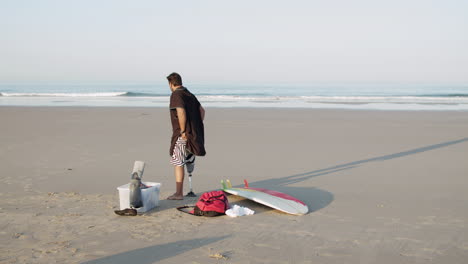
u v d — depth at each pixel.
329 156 9.04
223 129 13.85
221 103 31.00
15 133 12.81
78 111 21.55
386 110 22.36
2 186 6.39
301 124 15.39
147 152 9.53
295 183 6.65
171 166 8.03
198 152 5.40
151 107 24.91
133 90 66.75
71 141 11.20
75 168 7.79
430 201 5.51
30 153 9.38
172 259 3.61
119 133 12.88
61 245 3.94
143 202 4.98
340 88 71.19
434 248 3.86
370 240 4.06
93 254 3.73
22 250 3.82
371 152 9.52
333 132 13.11
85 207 5.23
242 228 4.42
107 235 4.21
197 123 5.43
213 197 4.94
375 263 3.52
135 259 3.62
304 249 3.83
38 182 6.68
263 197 5.28
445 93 49.25
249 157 8.95
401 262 3.54
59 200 5.57
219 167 7.94
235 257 3.65
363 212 5.02
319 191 6.12
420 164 8.09
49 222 4.62
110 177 7.05
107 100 35.81
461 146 10.27
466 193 5.92
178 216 4.85
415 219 4.73
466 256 3.67
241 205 5.37
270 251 3.79
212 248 3.86
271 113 20.48
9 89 70.50
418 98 38.19
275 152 9.55
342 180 6.83
